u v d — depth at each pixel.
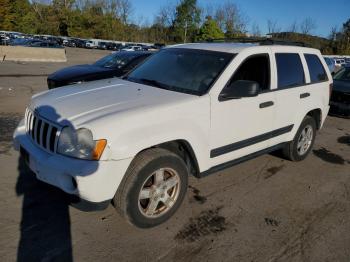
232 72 3.88
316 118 5.69
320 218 3.84
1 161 4.73
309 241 3.39
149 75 4.25
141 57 9.38
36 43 36.69
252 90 3.58
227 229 3.50
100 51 49.56
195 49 4.34
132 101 3.37
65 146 2.98
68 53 39.25
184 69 4.07
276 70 4.50
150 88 3.83
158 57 4.57
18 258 2.88
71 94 3.68
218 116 3.70
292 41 5.20
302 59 5.10
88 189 2.85
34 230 3.26
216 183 4.52
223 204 3.98
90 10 78.25
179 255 3.06
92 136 2.87
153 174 3.24
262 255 3.13
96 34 74.19
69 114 3.14
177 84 3.91
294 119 4.92
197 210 3.80
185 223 3.54
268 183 4.64
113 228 3.38
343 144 6.83
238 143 4.05
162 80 4.06
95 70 8.83
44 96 3.77
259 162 5.37
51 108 3.34
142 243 3.18
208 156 3.72
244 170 5.02
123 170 2.97
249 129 4.15
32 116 3.50
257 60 4.25
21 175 4.32
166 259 3.00
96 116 3.05
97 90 3.79
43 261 2.87
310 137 5.52
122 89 3.80
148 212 3.30
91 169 2.83
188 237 3.32
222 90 3.73
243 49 4.12
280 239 3.39
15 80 13.08
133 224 3.26
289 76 4.78
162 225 3.47
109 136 2.88
